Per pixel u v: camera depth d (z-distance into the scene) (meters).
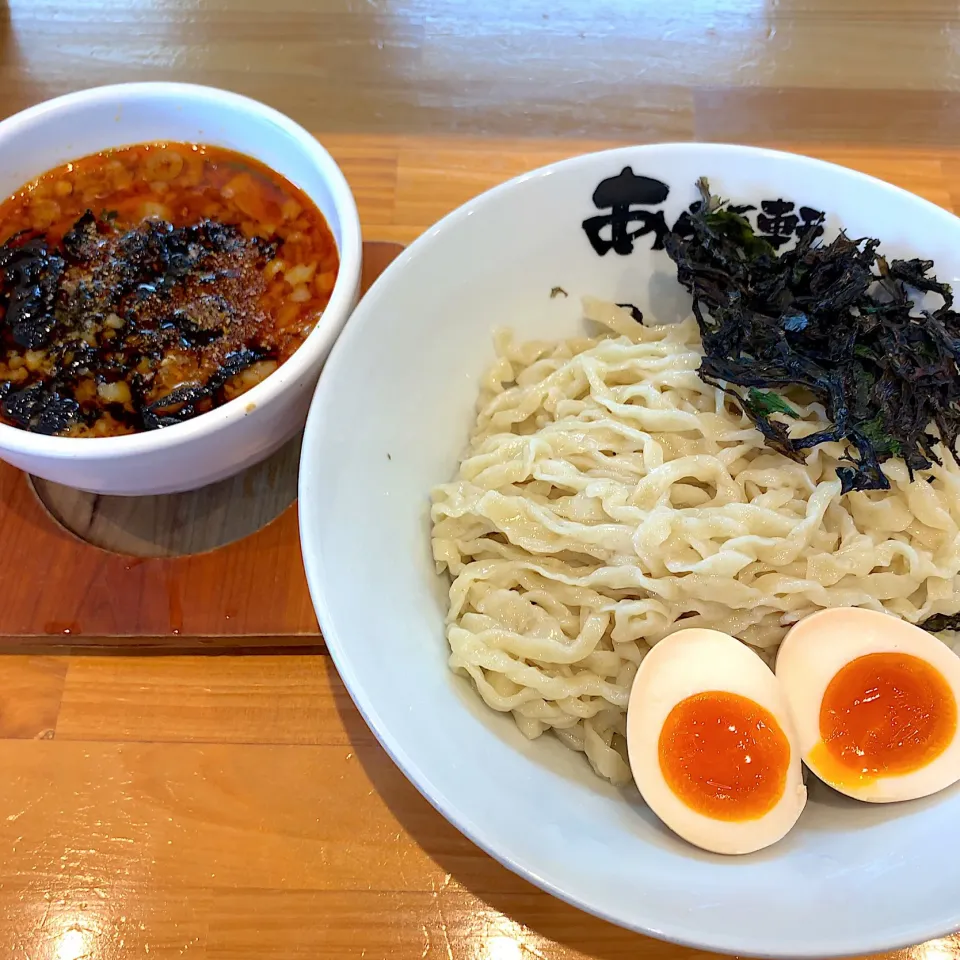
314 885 0.27
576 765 0.28
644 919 0.22
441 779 0.23
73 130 0.31
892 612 0.28
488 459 0.31
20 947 0.26
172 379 0.29
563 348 0.33
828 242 0.31
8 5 0.45
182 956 0.26
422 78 0.42
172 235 0.31
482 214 0.30
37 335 0.29
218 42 0.44
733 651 0.28
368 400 0.28
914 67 0.43
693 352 0.31
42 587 0.30
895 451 0.28
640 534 0.28
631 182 0.31
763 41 0.44
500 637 0.28
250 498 0.31
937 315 0.29
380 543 0.28
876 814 0.26
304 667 0.30
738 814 0.26
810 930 0.22
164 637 0.29
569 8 0.45
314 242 0.31
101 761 0.29
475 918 0.27
